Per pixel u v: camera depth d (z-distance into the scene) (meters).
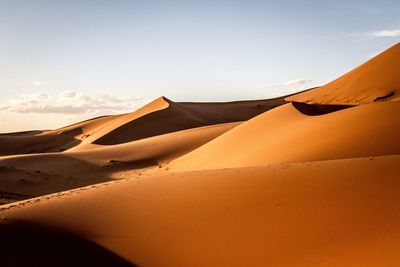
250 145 33.66
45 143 125.69
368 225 10.11
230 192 14.43
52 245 13.27
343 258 8.98
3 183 43.09
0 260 12.15
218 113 125.56
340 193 12.06
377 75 65.44
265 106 133.88
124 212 15.06
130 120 104.06
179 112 110.62
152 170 48.41
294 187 13.37
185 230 12.88
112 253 12.55
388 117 22.94
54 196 18.67
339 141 21.97
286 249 10.41
